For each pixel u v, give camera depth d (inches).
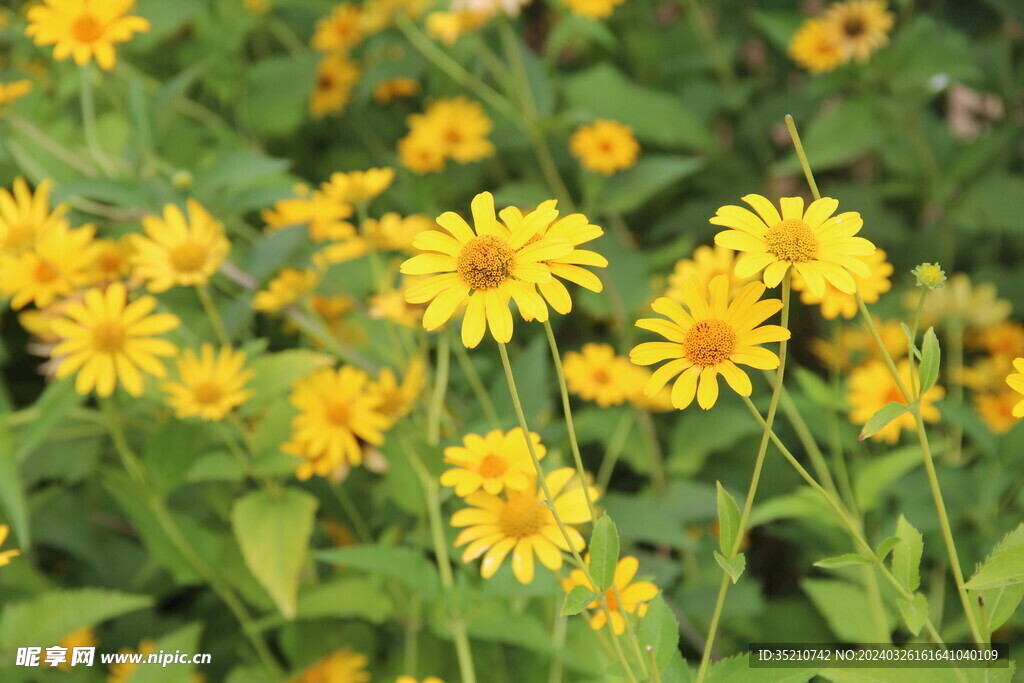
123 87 86.6
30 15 64.1
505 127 90.7
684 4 105.6
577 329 91.7
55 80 85.1
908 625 51.1
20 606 59.0
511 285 50.0
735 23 105.3
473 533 54.2
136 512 64.1
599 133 83.0
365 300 77.5
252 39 106.1
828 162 86.0
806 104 99.7
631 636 50.8
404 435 62.0
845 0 100.0
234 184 79.4
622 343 80.1
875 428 50.2
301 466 62.6
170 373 64.7
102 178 65.6
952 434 71.9
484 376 75.8
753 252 49.8
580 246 80.9
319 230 69.2
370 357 72.1
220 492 65.5
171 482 62.6
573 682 61.8
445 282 50.3
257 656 67.4
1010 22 97.1
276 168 65.4
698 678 50.7
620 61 106.8
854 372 72.5
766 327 50.1
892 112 87.2
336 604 61.5
